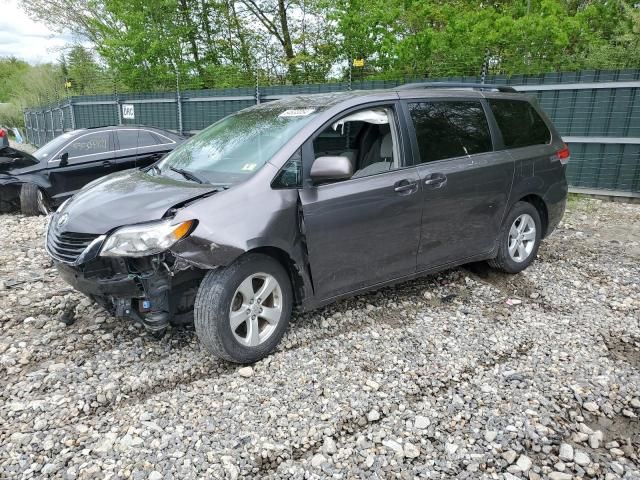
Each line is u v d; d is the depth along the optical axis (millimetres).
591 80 8852
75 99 18328
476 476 2518
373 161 4129
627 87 8562
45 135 23859
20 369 3494
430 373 3428
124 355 3654
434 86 4746
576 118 9133
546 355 3656
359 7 13992
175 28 19625
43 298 4734
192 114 14453
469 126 4578
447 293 4750
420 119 4238
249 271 3373
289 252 3500
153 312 3301
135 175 4102
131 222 3174
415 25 14008
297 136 3664
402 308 4426
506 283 5020
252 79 18875
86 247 3227
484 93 4824
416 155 4133
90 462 2600
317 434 2826
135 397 3166
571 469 2568
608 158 8961
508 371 3443
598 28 13062
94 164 8875
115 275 3252
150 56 19047
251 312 3441
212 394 3184
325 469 2559
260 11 20844
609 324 4145
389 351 3713
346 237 3752
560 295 4730
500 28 11102
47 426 2877
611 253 5996
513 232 5016
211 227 3182
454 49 11914
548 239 6590
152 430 2846
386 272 4086
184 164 4082
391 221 3965
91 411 3027
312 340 3855
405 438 2791
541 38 11031
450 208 4328
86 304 4527
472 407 3059
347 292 3914
